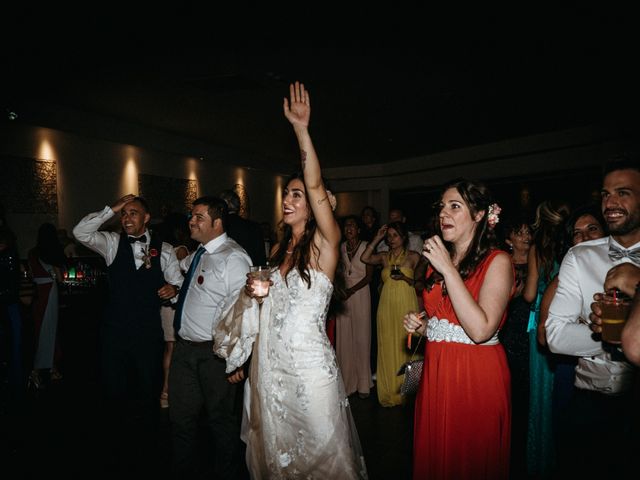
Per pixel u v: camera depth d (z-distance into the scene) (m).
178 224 4.65
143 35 4.82
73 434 3.55
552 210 2.58
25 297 3.95
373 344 5.86
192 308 2.65
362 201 15.36
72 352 5.99
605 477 1.66
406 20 4.50
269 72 5.89
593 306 1.47
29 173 6.95
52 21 4.48
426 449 1.89
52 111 7.12
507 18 4.46
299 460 1.87
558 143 9.05
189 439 2.68
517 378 2.96
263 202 12.74
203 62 5.57
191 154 9.84
